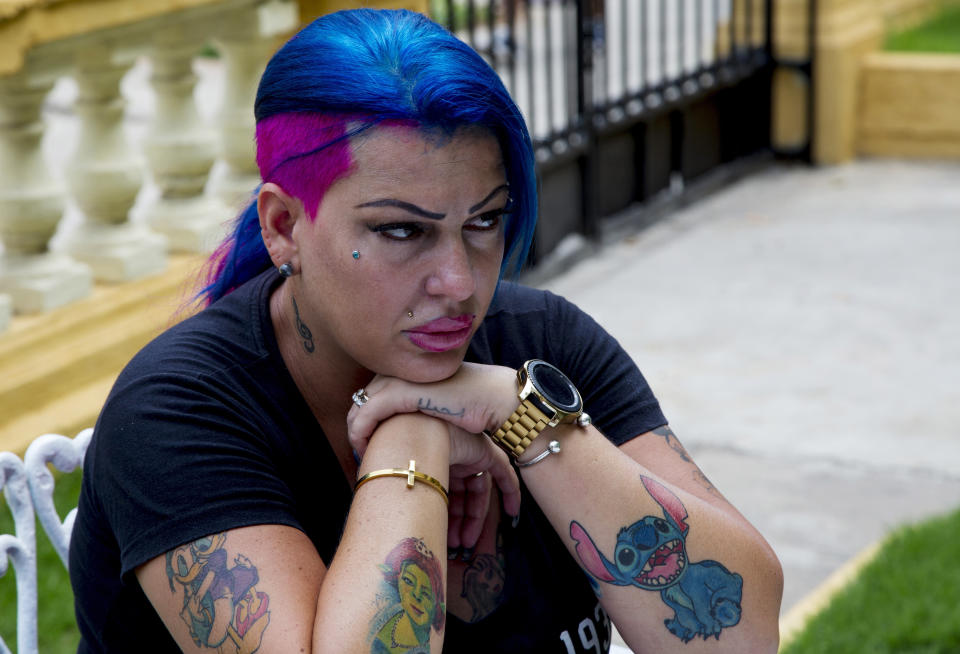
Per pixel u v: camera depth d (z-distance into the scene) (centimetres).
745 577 149
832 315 542
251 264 159
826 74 766
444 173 126
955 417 442
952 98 771
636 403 166
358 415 143
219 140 453
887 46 948
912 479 398
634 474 148
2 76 333
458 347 138
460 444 145
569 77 602
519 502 151
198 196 425
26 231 363
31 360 354
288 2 438
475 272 133
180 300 176
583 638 156
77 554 148
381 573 130
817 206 702
